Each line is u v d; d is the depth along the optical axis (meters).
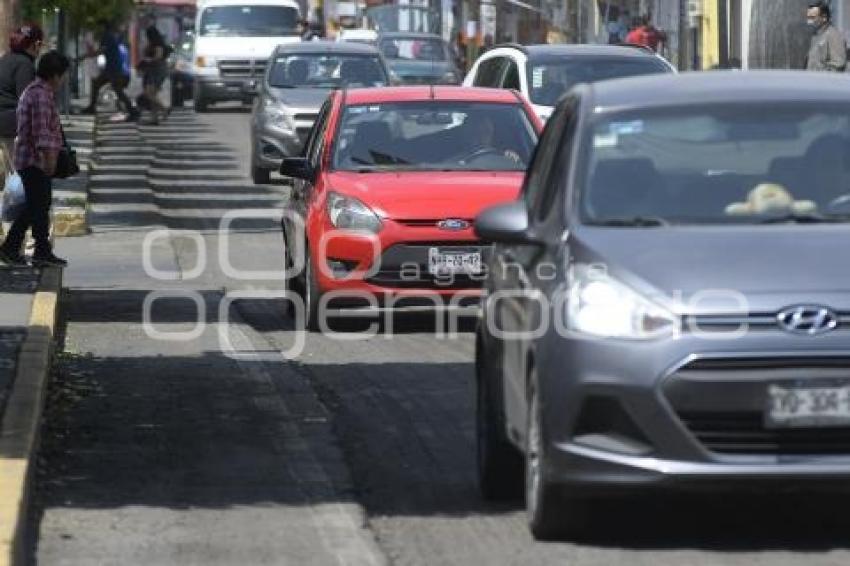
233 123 104.25
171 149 87.56
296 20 110.94
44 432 25.83
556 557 19.05
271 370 31.38
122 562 19.02
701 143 21.06
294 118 69.94
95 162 78.38
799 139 21.12
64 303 40.50
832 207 20.44
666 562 18.75
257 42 109.75
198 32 111.06
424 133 37.84
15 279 39.84
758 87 21.88
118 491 22.31
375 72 73.12
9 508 18.92
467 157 37.44
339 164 37.38
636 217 20.28
